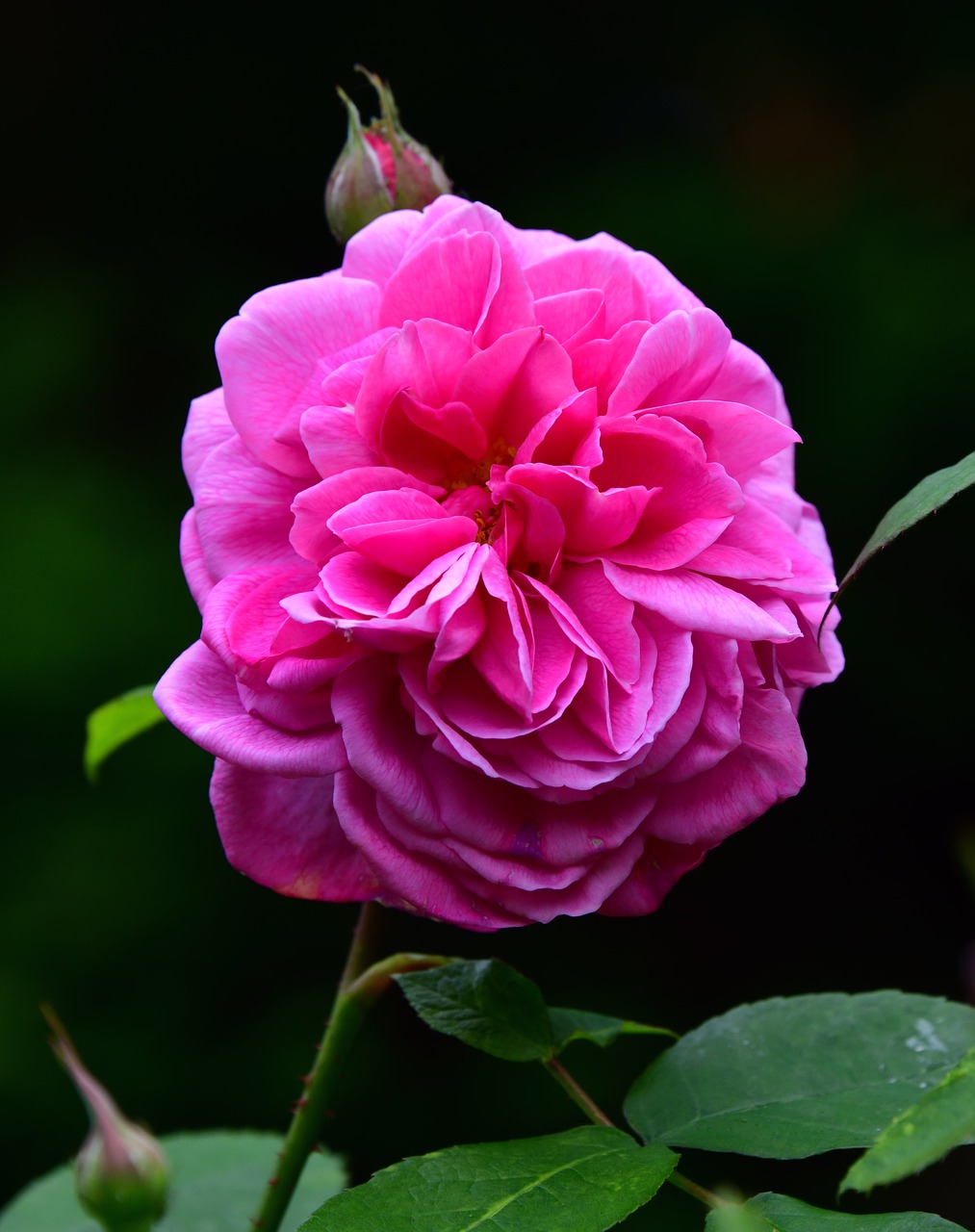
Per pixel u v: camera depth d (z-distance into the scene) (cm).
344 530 94
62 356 492
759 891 495
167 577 444
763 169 535
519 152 565
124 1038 405
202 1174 173
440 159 142
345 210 136
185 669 101
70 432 483
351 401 100
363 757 93
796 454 469
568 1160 95
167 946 413
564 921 467
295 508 97
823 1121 104
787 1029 114
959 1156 446
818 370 471
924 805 495
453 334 99
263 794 104
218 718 98
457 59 559
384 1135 425
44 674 417
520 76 562
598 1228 87
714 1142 103
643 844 102
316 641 96
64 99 538
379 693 98
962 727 476
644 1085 111
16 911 405
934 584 472
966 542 466
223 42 547
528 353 98
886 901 496
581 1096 108
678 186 512
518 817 98
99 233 530
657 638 98
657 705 95
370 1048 430
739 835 498
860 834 498
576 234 507
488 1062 432
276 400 102
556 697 97
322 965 429
